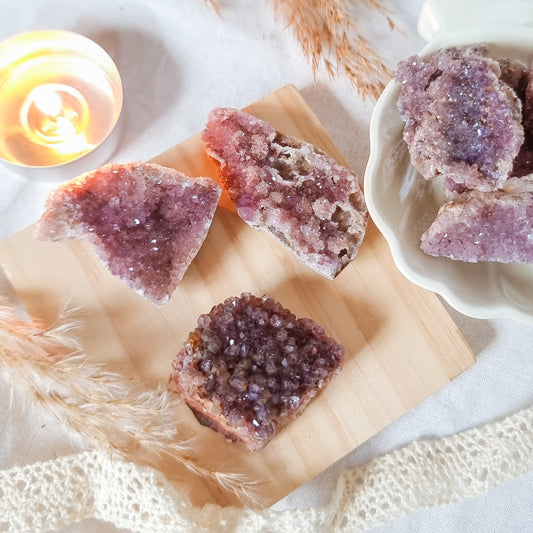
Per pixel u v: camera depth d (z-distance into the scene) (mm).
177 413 199
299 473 197
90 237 193
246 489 189
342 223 203
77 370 188
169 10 219
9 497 196
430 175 168
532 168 174
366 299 205
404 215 183
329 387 201
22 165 195
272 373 189
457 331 203
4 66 210
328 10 205
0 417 207
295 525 195
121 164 195
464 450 209
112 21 221
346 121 221
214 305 204
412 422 213
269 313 194
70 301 202
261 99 212
